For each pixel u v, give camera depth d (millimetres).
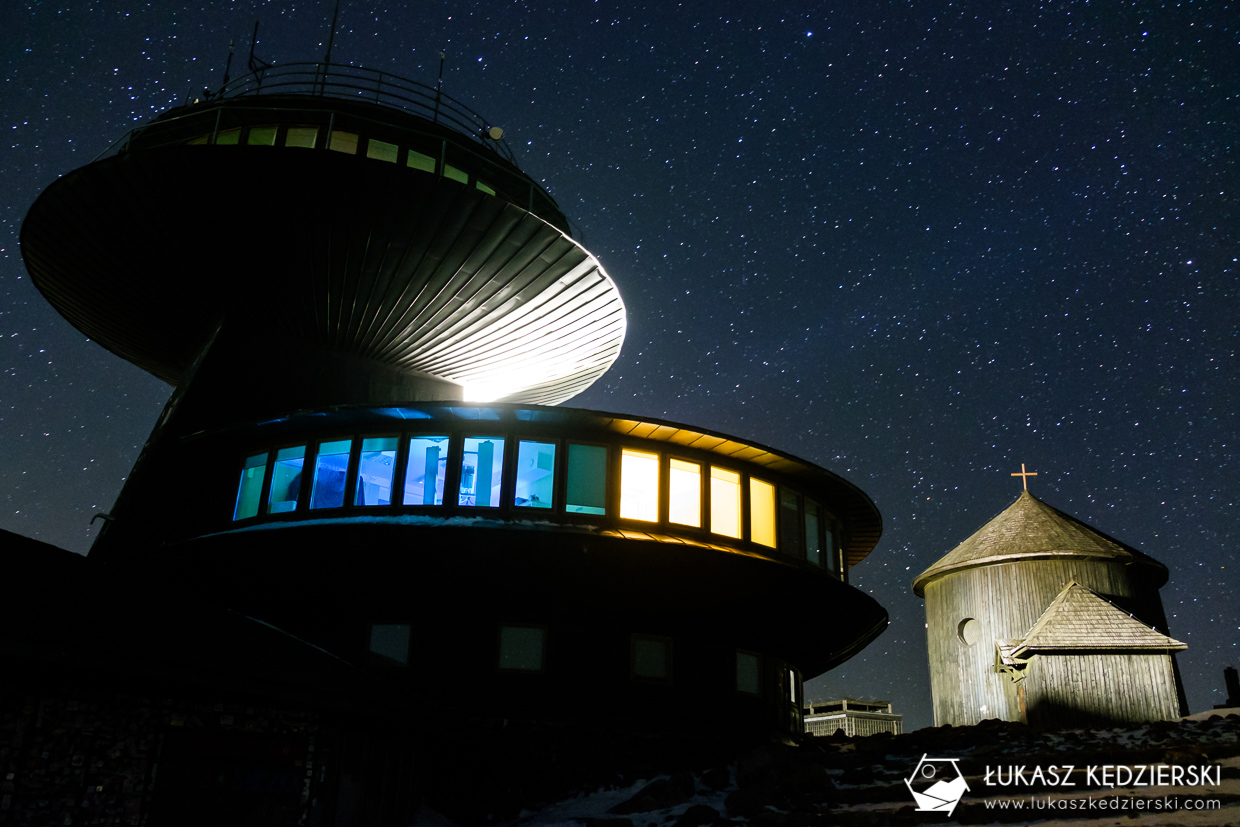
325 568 19328
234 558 19625
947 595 34250
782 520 21781
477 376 26406
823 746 21016
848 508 24625
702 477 20750
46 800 8758
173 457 21500
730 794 14438
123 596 8805
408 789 15898
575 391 30375
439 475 19719
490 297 22469
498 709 18734
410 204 19609
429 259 21078
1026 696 25047
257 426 20531
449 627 19438
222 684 9406
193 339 25406
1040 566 31797
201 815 10406
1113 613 25562
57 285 24234
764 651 22484
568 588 19969
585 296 23047
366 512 19469
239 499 21156
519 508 19391
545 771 17703
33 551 8211
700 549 19422
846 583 23312
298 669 10883
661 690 20016
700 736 20109
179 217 20188
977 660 32312
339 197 19406
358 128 23219
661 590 20203
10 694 8594
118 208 20266
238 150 18469
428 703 16391
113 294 23875
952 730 19984
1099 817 11195
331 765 12320
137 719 9867
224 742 10844
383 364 24688
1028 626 31266
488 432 20031
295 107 22484
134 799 9664
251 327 22969
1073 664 24609
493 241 20734
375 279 21516
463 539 18703
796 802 13898
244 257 21047
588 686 19344
